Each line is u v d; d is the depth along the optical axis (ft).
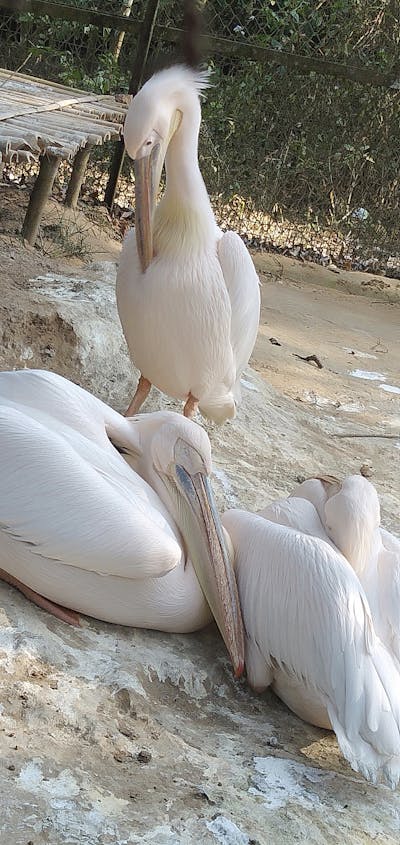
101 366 9.70
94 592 5.84
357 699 5.47
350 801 5.31
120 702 5.47
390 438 11.04
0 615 5.66
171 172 7.70
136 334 8.00
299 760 5.59
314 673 5.68
